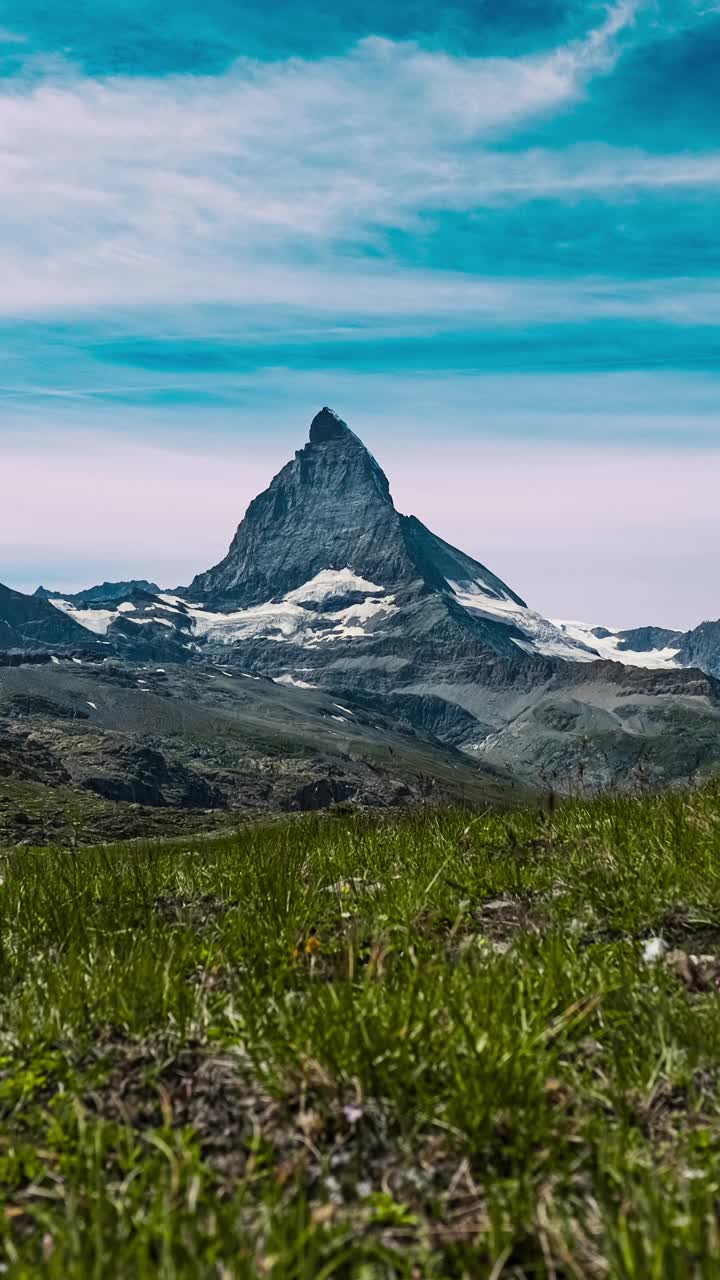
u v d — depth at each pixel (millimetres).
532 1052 5852
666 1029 6230
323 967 7758
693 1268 3939
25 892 10742
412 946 7938
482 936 8773
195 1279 3900
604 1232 4219
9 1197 4781
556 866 10852
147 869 11820
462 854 11789
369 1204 4719
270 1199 4496
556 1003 6652
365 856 12156
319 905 9805
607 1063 5973
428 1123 5328
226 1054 6211
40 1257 4141
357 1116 5363
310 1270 3951
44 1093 5938
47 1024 6617
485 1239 4312
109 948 8312
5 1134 5336
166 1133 5230
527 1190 4625
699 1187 4512
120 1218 4410
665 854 10500
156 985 7082
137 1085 5961
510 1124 5160
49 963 8086
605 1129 5184
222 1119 5562
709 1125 5285
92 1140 5098
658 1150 5062
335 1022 6199
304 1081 5664
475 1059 5676
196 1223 4266
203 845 14305
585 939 8688
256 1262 4027
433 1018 6207
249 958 8086
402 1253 4289
